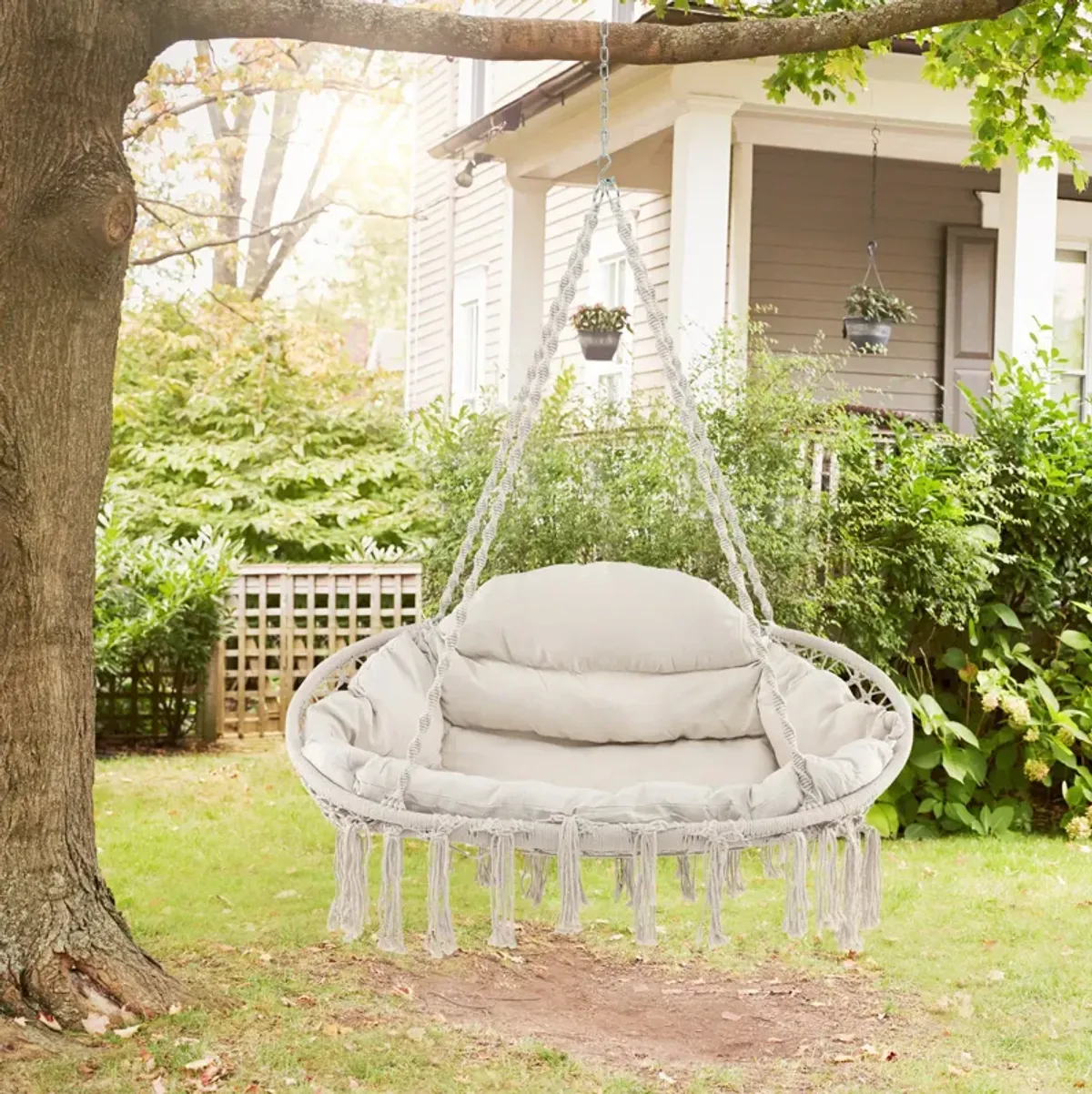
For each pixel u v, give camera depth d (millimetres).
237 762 8633
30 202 3643
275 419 14672
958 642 7559
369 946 4844
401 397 17422
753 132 9797
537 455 7203
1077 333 11406
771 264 10508
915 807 7113
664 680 5105
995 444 7551
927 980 4680
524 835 3377
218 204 18578
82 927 3873
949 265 10859
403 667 4781
